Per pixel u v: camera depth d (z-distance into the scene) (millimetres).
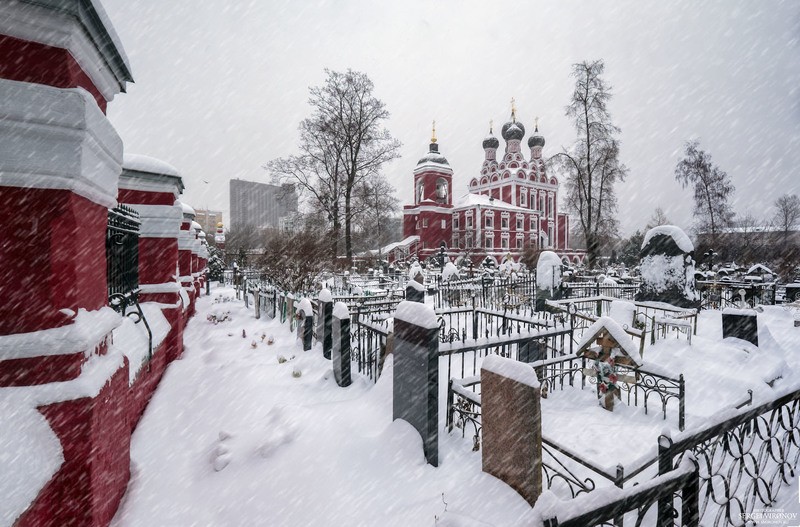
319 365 6531
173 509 3480
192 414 5332
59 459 2441
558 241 63844
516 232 54906
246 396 5547
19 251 2461
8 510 1859
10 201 2430
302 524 3078
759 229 39719
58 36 2492
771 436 2930
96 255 3299
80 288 2855
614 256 44812
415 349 3688
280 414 4617
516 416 2992
